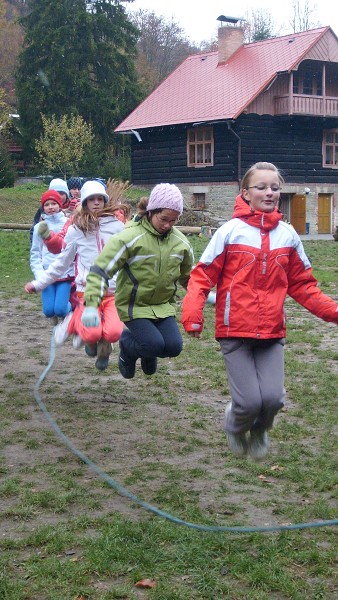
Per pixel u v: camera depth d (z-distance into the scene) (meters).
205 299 4.65
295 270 4.72
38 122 52.66
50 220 8.81
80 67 54.12
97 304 5.40
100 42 53.91
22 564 4.06
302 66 40.19
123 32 56.22
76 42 53.12
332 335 10.98
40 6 53.69
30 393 7.61
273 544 4.29
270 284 4.58
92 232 6.62
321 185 41.38
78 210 6.61
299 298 4.77
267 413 4.67
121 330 6.43
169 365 8.97
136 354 5.82
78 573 3.95
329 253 25.62
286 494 5.10
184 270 5.78
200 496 5.05
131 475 5.39
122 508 4.82
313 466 5.59
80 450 5.93
